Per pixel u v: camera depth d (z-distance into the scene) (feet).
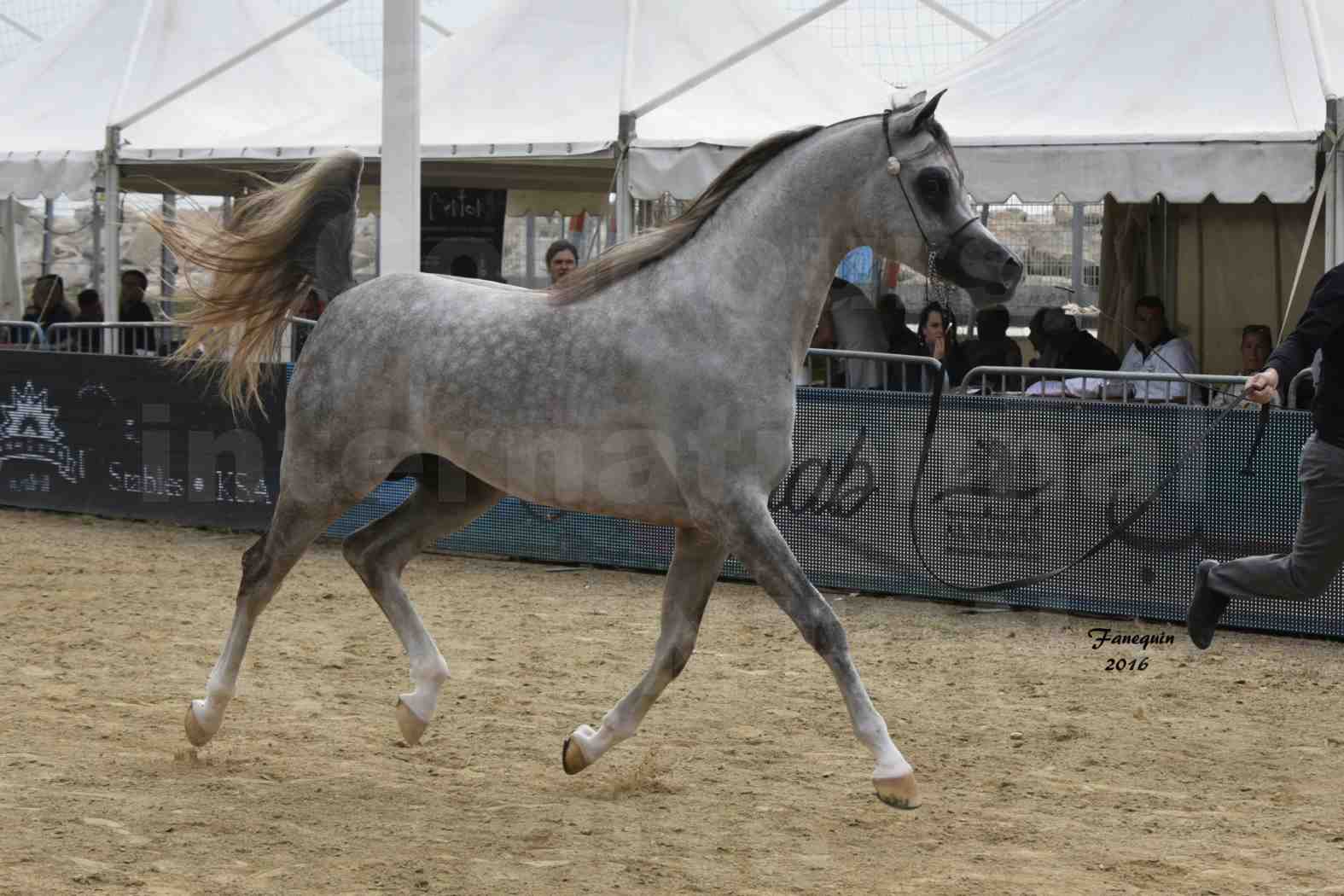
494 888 16.43
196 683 26.18
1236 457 31.24
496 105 48.57
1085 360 39.40
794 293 19.02
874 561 35.06
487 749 22.43
